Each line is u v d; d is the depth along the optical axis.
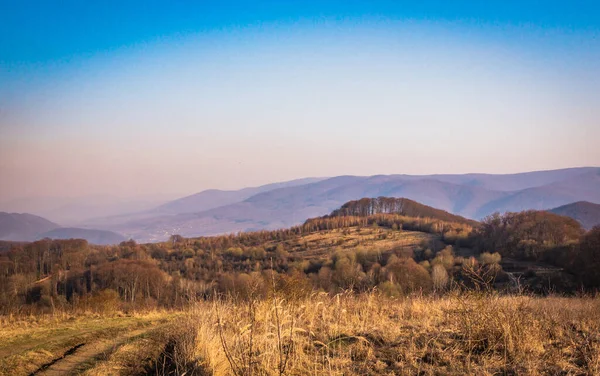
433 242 100.69
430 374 6.68
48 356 9.30
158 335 10.62
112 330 12.28
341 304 11.14
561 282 39.78
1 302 43.56
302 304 10.20
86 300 23.38
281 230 152.38
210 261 97.50
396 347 8.01
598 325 9.27
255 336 8.02
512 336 7.97
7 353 9.38
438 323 9.70
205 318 9.59
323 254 100.25
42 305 43.88
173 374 7.73
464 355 7.50
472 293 9.33
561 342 8.16
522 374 6.62
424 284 38.22
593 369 6.74
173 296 39.34
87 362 8.70
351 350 7.94
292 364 7.15
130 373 8.07
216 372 7.02
